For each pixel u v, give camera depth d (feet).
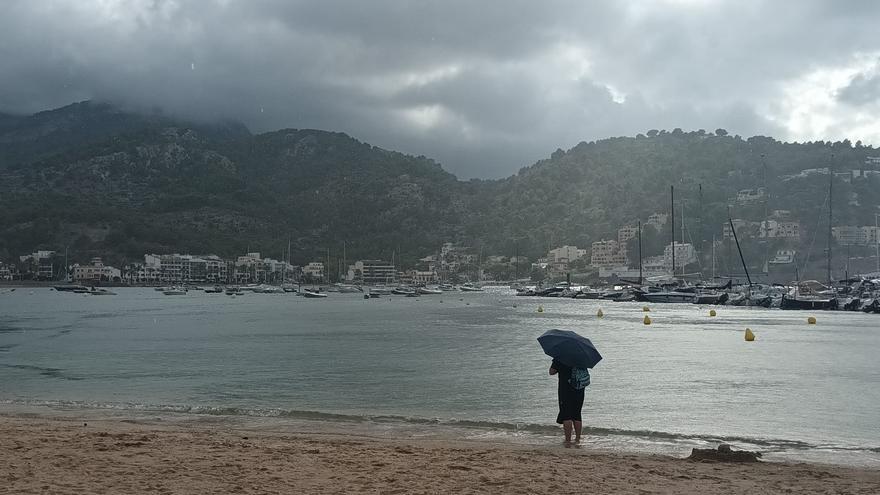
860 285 395.55
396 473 42.45
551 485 40.37
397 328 228.22
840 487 42.09
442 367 116.78
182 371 111.96
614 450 55.26
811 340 169.48
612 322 255.91
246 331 215.51
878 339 172.55
